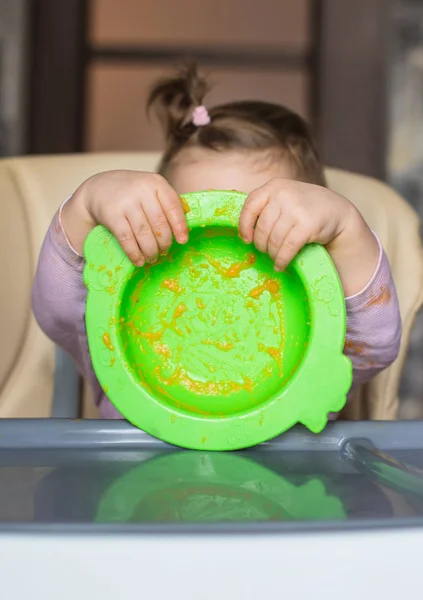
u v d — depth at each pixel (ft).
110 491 1.28
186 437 1.72
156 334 1.93
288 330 1.89
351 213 2.02
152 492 1.28
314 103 8.78
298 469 1.53
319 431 1.72
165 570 0.94
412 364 8.89
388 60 8.71
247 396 1.86
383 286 2.20
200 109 3.16
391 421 1.89
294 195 1.83
